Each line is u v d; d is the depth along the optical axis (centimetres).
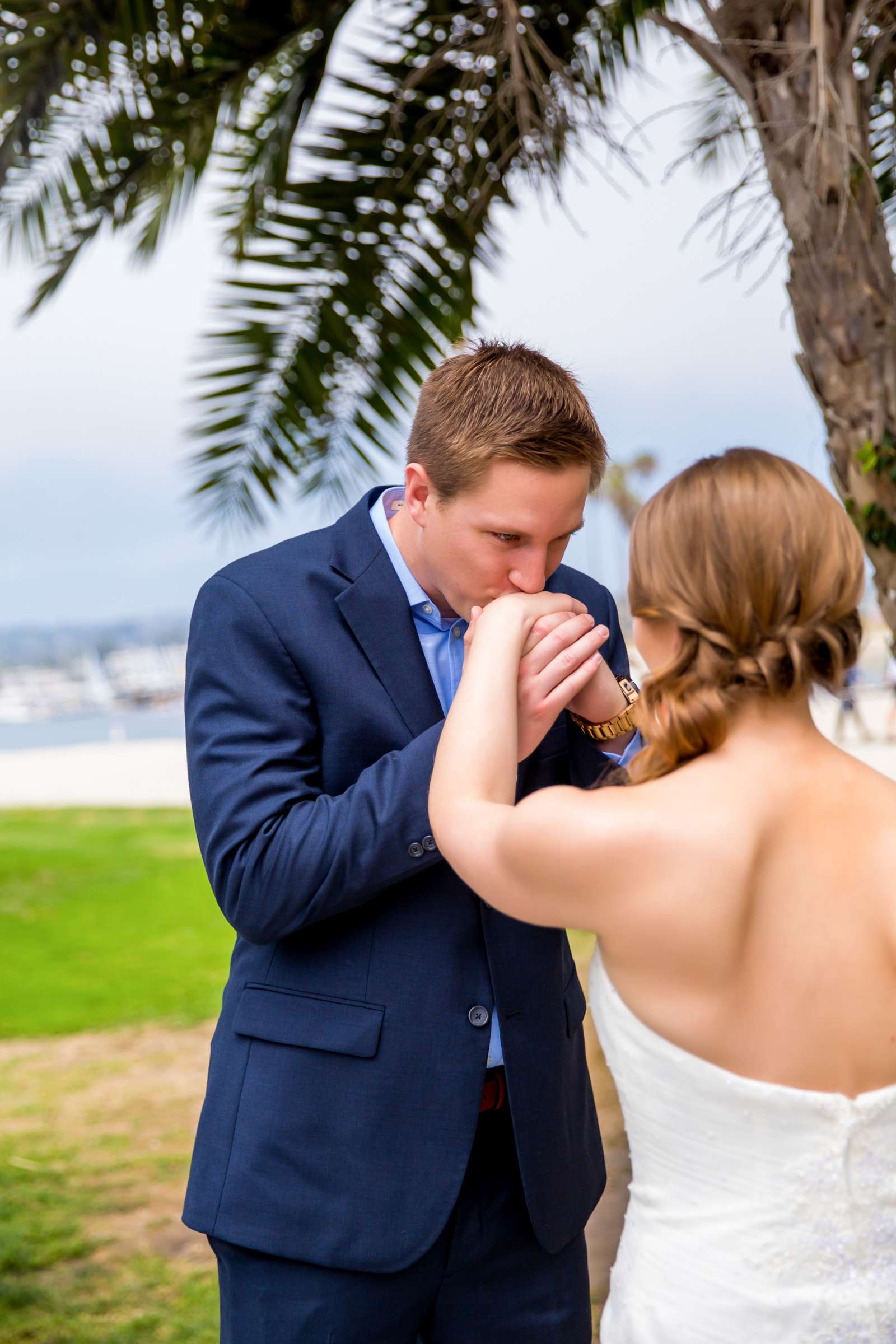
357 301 319
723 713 98
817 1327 96
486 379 126
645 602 103
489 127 283
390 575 143
